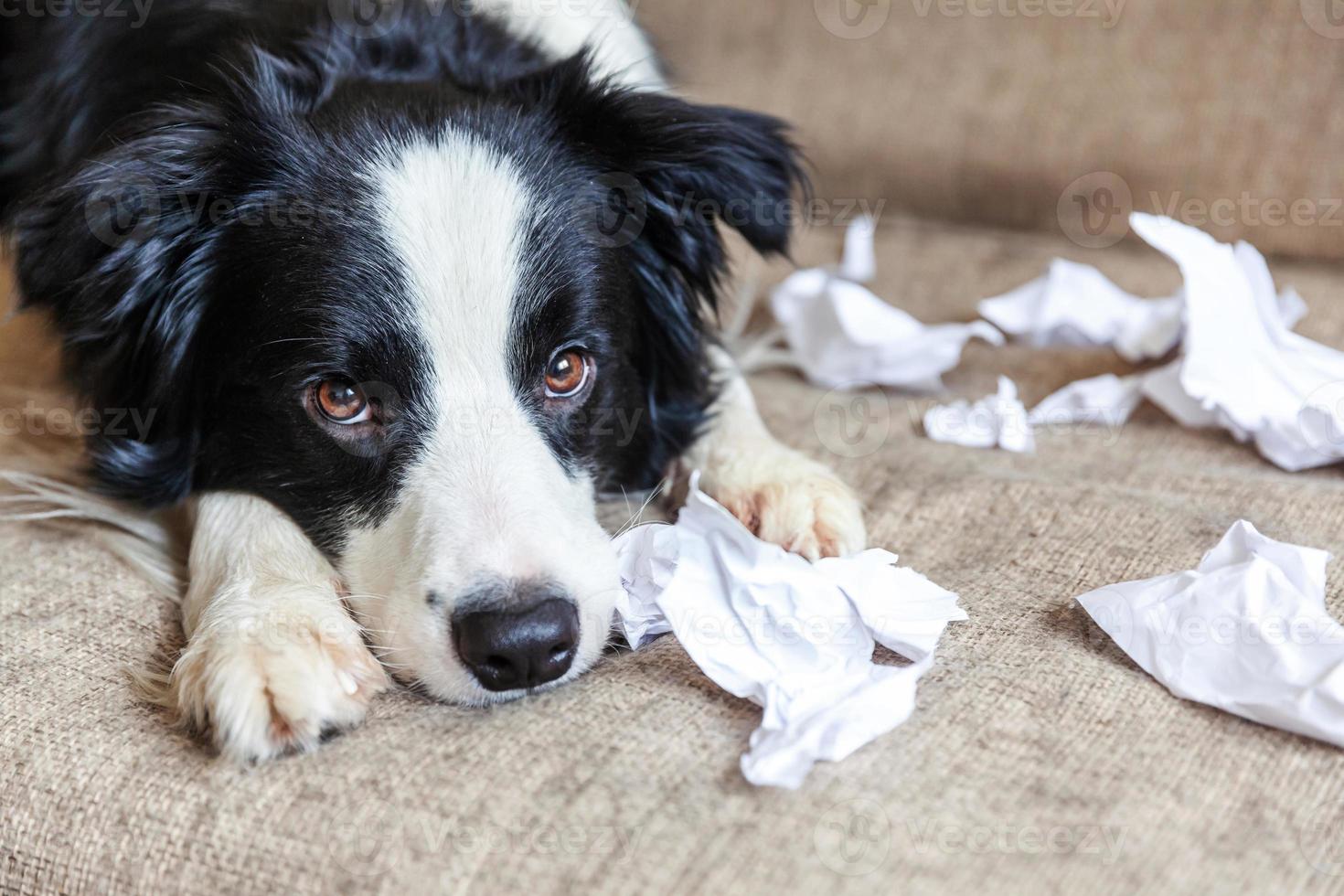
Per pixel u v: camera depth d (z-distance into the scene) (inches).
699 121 74.0
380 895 47.8
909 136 116.2
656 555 61.3
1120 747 51.9
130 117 74.7
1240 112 104.3
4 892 54.3
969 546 68.7
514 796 49.8
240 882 50.0
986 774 50.3
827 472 73.8
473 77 77.3
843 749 51.3
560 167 70.4
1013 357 95.7
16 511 77.8
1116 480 76.0
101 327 70.1
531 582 58.9
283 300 65.8
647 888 45.8
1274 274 102.1
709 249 79.7
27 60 91.7
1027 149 111.9
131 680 60.8
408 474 64.1
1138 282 101.0
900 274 107.7
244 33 77.7
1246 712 53.4
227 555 66.7
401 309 64.6
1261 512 69.4
